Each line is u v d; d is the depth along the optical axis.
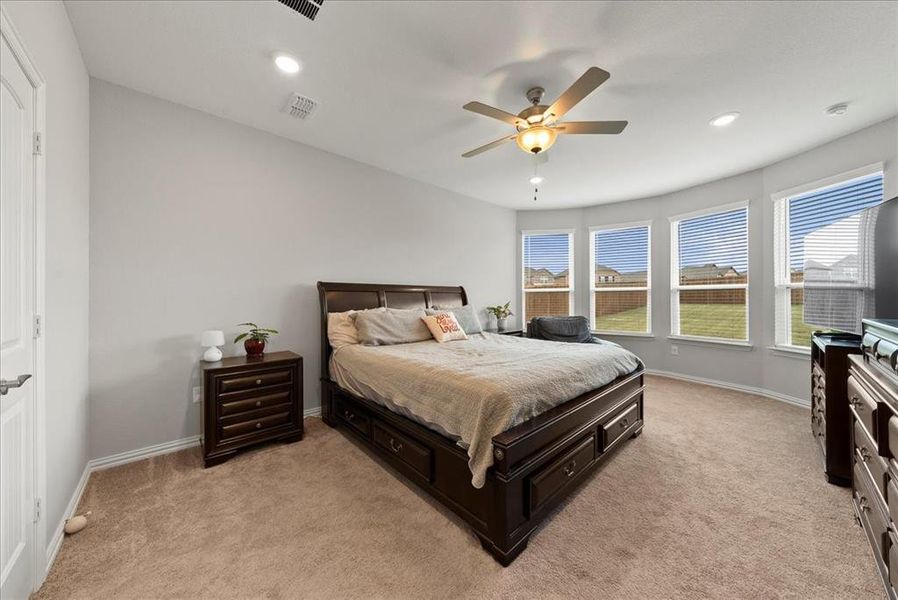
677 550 1.50
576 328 4.48
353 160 3.57
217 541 1.56
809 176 3.27
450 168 3.80
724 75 2.17
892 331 1.29
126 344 2.33
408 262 4.10
